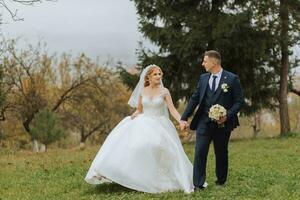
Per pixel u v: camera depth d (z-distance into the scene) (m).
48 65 48.12
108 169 8.99
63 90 50.47
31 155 20.69
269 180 10.08
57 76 50.09
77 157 17.67
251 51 24.61
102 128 61.44
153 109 9.71
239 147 20.03
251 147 19.81
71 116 51.84
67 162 15.70
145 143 9.14
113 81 50.78
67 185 10.64
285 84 27.38
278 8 24.89
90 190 9.76
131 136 9.33
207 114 9.02
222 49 24.69
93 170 9.30
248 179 10.30
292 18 25.42
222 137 9.05
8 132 48.16
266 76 26.80
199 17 25.09
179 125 9.20
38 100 44.81
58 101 47.97
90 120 55.25
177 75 26.72
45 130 32.09
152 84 9.86
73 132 60.12
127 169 9.02
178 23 25.86
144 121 9.50
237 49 24.70
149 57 26.33
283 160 13.96
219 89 8.95
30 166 14.94
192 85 25.94
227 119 8.83
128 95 56.88
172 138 9.54
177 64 26.44
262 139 24.73
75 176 12.01
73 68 49.88
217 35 23.91
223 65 26.03
